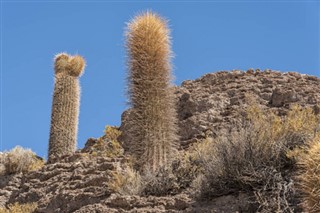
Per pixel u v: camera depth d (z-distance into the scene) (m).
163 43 11.65
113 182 10.78
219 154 9.39
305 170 7.40
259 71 16.17
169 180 10.12
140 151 10.97
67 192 11.23
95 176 11.41
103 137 15.30
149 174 10.34
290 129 9.54
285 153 9.07
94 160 12.98
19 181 15.52
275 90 13.68
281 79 15.27
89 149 15.46
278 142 9.28
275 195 8.45
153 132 10.97
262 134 9.35
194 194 9.43
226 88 15.24
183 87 16.03
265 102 13.94
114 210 9.73
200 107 14.28
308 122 9.85
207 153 10.30
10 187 14.98
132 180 10.52
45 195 12.41
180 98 14.91
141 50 11.52
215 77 16.11
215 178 9.26
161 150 10.92
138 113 11.18
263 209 8.30
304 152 8.85
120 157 13.06
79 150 15.86
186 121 13.73
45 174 13.28
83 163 12.91
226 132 10.30
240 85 15.18
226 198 9.05
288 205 8.19
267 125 9.76
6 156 16.39
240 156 9.12
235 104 14.25
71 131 16.84
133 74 11.44
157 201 9.61
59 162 14.30
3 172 16.17
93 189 10.99
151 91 11.27
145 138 10.95
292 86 14.47
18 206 11.95
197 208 9.09
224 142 9.45
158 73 11.39
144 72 11.36
